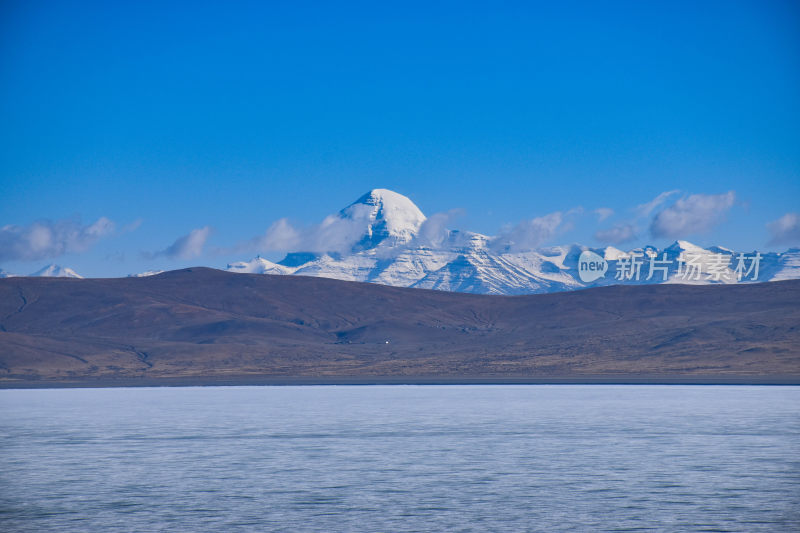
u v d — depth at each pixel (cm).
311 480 12306
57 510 10425
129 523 9769
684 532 9288
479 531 9369
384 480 12281
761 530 9375
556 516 10006
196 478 12500
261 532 9350
